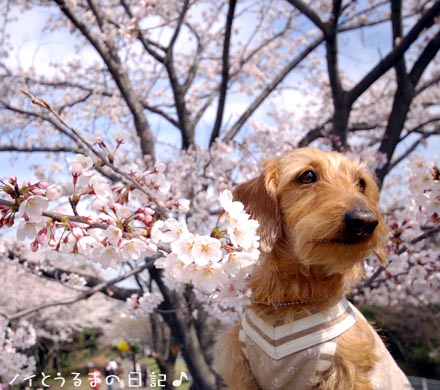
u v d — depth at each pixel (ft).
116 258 1.26
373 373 1.52
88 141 1.45
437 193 1.84
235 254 1.21
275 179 1.63
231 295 1.69
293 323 1.49
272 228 1.56
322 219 1.37
